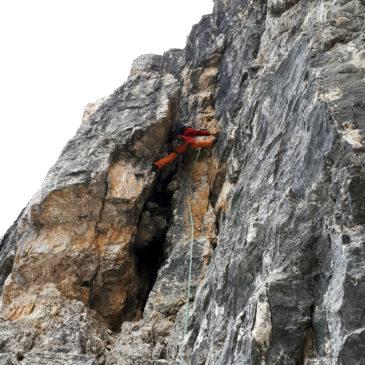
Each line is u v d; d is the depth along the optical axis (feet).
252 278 26.81
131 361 33.45
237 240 30.60
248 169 35.45
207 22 57.62
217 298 29.66
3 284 46.44
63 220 42.70
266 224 27.27
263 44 44.96
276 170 29.73
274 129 33.06
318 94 26.68
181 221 44.21
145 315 38.04
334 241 22.35
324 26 30.66
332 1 32.37
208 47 54.29
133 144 44.96
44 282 41.32
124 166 44.62
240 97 45.73
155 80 52.65
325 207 23.97
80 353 33.53
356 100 25.50
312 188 24.79
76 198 42.34
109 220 42.73
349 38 29.66
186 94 52.95
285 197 26.50
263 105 36.65
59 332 35.37
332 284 21.85
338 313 20.43
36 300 39.14
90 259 41.70
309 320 21.93
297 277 23.07
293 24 39.40
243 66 47.01
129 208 42.75
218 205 43.55
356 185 22.75
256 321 22.40
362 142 23.79
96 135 47.70
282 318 22.13
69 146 47.29
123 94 52.06
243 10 53.83
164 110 45.83
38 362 31.94
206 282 33.68
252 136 39.22
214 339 27.32
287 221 25.31
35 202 42.60
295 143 28.40
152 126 44.96
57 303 38.73
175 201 46.03
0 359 31.78
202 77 52.90
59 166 44.78
